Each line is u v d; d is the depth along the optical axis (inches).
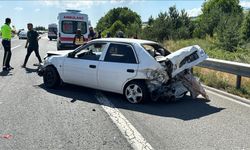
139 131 229.3
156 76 305.3
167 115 273.9
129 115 270.7
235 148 202.4
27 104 297.7
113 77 322.7
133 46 318.0
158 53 340.5
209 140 215.3
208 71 502.3
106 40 338.6
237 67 379.9
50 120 249.8
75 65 352.5
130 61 315.3
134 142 207.5
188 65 310.2
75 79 356.2
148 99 315.3
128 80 313.7
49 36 1959.9
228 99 341.1
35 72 502.0
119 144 203.3
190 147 202.1
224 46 943.0
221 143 210.4
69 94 346.6
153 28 1328.7
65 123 243.1
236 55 750.5
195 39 1221.1
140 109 292.2
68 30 821.2
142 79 308.7
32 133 219.9
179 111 288.0
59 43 822.5
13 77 448.5
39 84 400.2
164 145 204.1
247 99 343.6
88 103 309.0
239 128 242.1
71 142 204.8
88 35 830.5
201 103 320.8
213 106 309.3
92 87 346.0
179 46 997.8
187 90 325.1
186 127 241.8
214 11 1451.8
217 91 382.9
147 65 304.2
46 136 214.7
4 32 517.7
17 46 1228.5
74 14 821.2
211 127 243.1
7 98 319.3
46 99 320.2
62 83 399.5
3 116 257.8
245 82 417.1
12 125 235.8
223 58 715.4
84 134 219.9
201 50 320.2
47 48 1145.4
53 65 374.9
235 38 942.4
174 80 319.9
